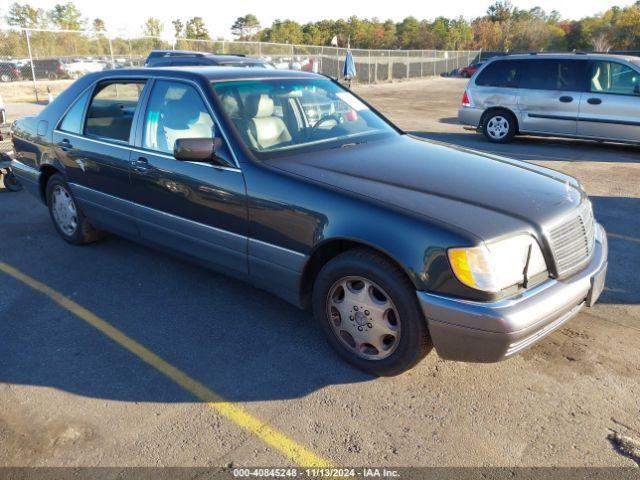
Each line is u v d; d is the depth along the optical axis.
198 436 2.73
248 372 3.25
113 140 4.40
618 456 2.56
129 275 4.62
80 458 2.59
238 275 3.74
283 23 85.50
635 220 6.02
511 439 2.68
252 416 2.87
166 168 3.88
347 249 3.20
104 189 4.54
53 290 4.36
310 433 2.74
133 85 4.30
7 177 7.42
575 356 3.36
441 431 2.74
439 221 2.75
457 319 2.67
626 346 3.46
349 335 3.22
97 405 2.97
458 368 3.26
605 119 10.02
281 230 3.29
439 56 43.59
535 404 2.93
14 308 4.06
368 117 4.45
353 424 2.80
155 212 4.12
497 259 2.66
